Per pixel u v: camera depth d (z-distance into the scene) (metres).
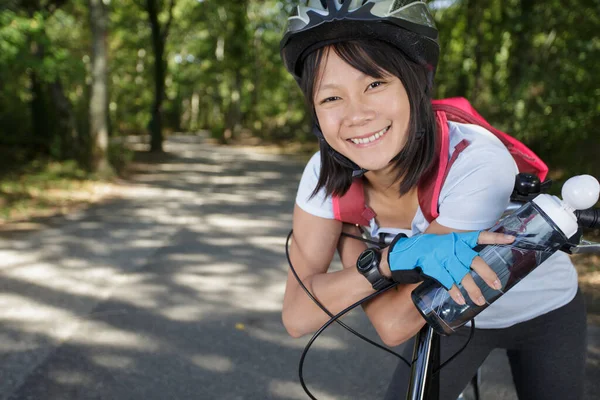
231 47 32.94
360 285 1.24
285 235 7.39
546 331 1.55
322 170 1.35
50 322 4.25
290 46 1.15
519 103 11.51
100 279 5.36
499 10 18.33
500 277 1.00
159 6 24.22
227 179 14.47
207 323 4.23
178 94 50.19
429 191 1.24
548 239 0.99
